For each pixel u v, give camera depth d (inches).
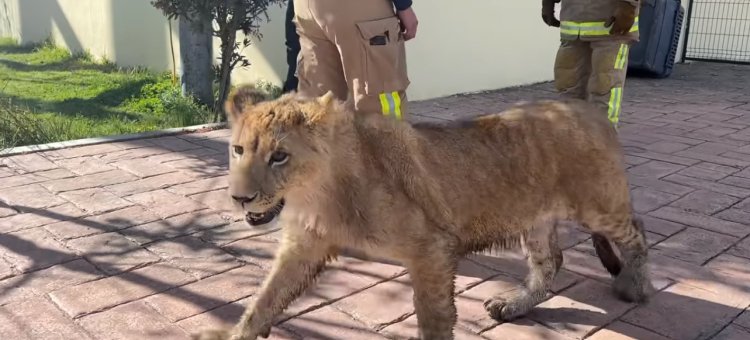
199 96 344.2
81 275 161.2
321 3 166.4
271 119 107.0
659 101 395.9
